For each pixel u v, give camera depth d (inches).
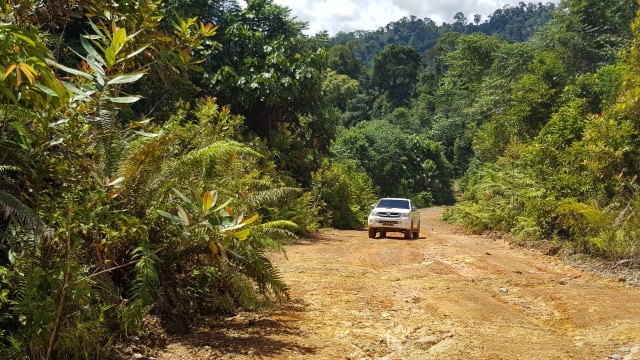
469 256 546.3
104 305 210.7
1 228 202.8
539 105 1088.8
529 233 665.0
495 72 1690.5
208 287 289.3
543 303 346.9
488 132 1227.9
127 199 248.7
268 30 933.8
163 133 262.8
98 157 241.3
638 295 363.3
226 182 310.2
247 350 230.1
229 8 920.9
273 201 331.6
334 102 3321.9
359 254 554.6
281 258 505.7
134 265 251.3
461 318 296.0
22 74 157.9
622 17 1582.2
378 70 4052.7
